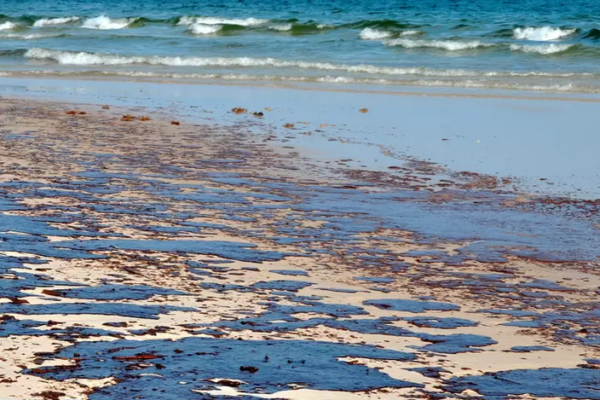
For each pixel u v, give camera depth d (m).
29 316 6.08
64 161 13.52
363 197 12.24
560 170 14.51
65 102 21.94
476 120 19.67
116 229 9.30
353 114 20.52
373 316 6.86
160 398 4.80
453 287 8.07
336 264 8.62
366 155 15.48
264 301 7.03
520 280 8.50
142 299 6.75
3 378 4.93
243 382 5.13
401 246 9.65
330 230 10.18
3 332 5.71
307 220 10.62
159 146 15.58
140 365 5.29
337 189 12.70
